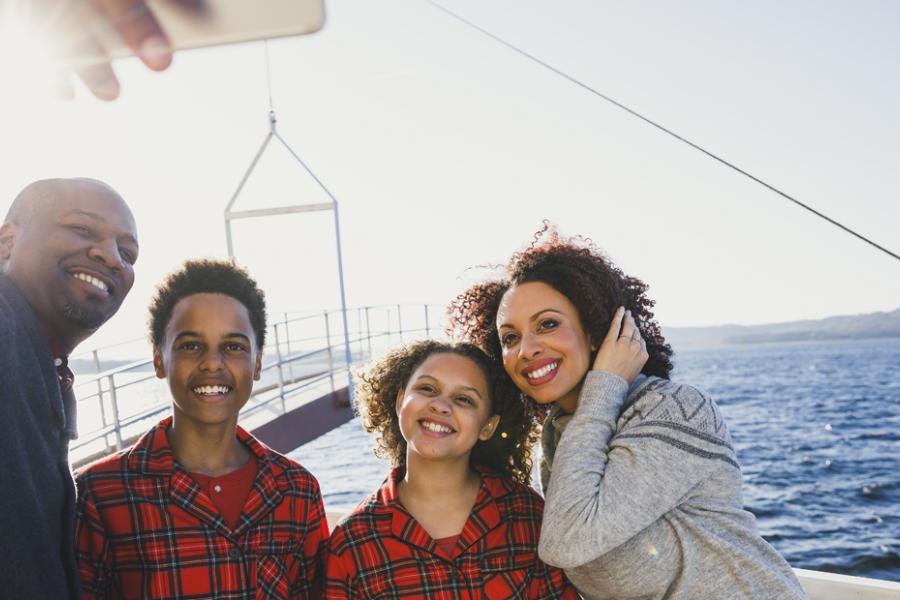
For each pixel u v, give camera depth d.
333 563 1.77
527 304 1.73
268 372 8.31
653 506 1.48
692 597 1.52
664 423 1.54
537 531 1.86
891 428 32.75
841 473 22.47
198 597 1.57
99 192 1.58
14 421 1.21
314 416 6.19
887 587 2.12
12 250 1.51
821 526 15.78
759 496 19.66
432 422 1.85
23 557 1.17
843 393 50.53
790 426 35.31
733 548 1.51
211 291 1.77
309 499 1.82
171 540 1.58
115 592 1.58
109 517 1.57
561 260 1.79
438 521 1.86
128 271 1.61
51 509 1.27
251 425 5.51
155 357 1.83
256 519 1.68
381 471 21.20
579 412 1.62
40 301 1.49
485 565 1.77
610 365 1.67
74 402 1.58
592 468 1.52
